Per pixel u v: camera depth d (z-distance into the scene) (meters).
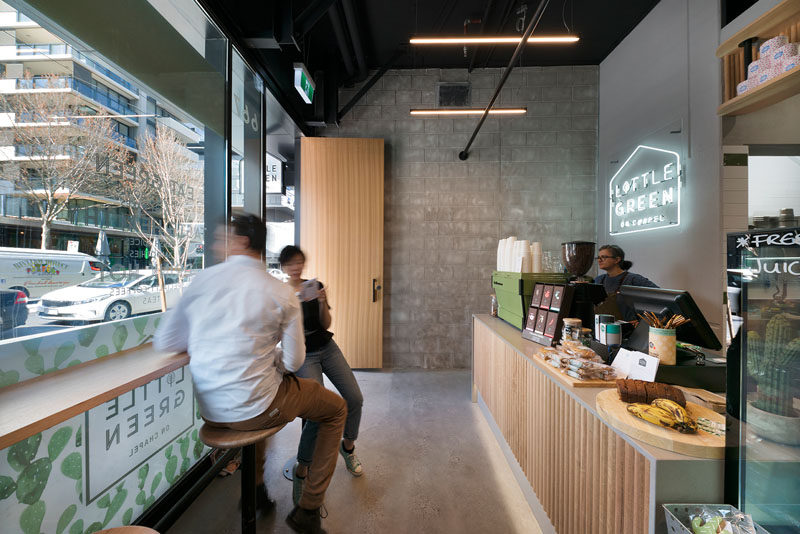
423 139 4.32
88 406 0.98
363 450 2.39
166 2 1.84
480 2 3.30
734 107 2.25
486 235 4.30
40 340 1.18
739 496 0.83
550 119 4.29
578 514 1.28
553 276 2.26
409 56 4.12
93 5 1.41
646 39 3.40
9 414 0.87
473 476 2.10
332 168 4.07
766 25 1.91
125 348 1.56
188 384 2.00
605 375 1.35
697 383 1.30
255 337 1.29
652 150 3.31
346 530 1.69
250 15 2.47
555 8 3.33
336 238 4.09
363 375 4.01
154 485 1.73
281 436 2.60
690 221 2.85
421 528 1.70
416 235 4.32
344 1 2.92
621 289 1.65
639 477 0.94
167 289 1.89
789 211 2.53
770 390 0.82
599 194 4.23
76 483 1.31
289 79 3.53
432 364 4.29
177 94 1.94
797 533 0.78
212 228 2.30
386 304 4.32
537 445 1.68
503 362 2.25
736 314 0.85
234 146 2.68
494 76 4.30
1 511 1.06
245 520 1.44
